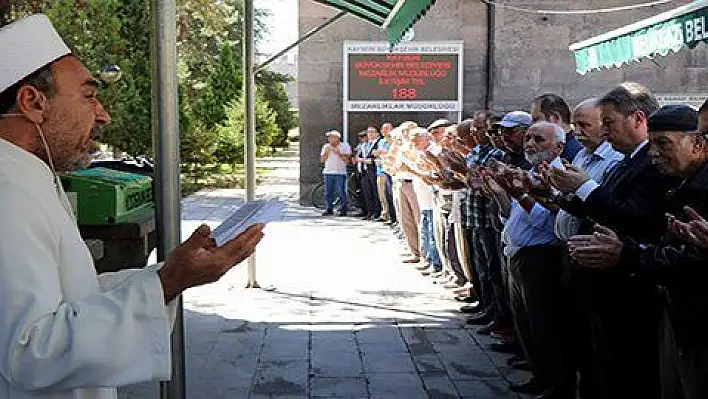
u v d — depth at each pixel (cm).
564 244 431
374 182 1386
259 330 654
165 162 273
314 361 570
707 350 284
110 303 161
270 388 513
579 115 429
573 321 427
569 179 357
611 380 376
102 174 356
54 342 153
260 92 2848
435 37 1487
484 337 630
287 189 1912
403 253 1031
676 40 537
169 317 168
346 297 778
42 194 168
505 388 511
